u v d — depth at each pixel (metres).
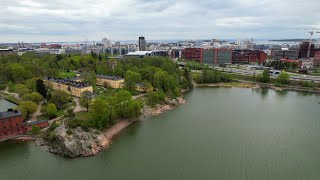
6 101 175.25
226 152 106.94
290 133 126.06
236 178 88.75
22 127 123.81
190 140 119.50
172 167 96.25
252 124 139.38
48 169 96.06
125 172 93.56
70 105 162.75
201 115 157.25
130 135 127.00
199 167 95.81
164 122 145.12
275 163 97.94
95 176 91.44
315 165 96.44
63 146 107.44
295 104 182.88
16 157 104.38
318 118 148.88
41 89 173.00
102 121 126.81
